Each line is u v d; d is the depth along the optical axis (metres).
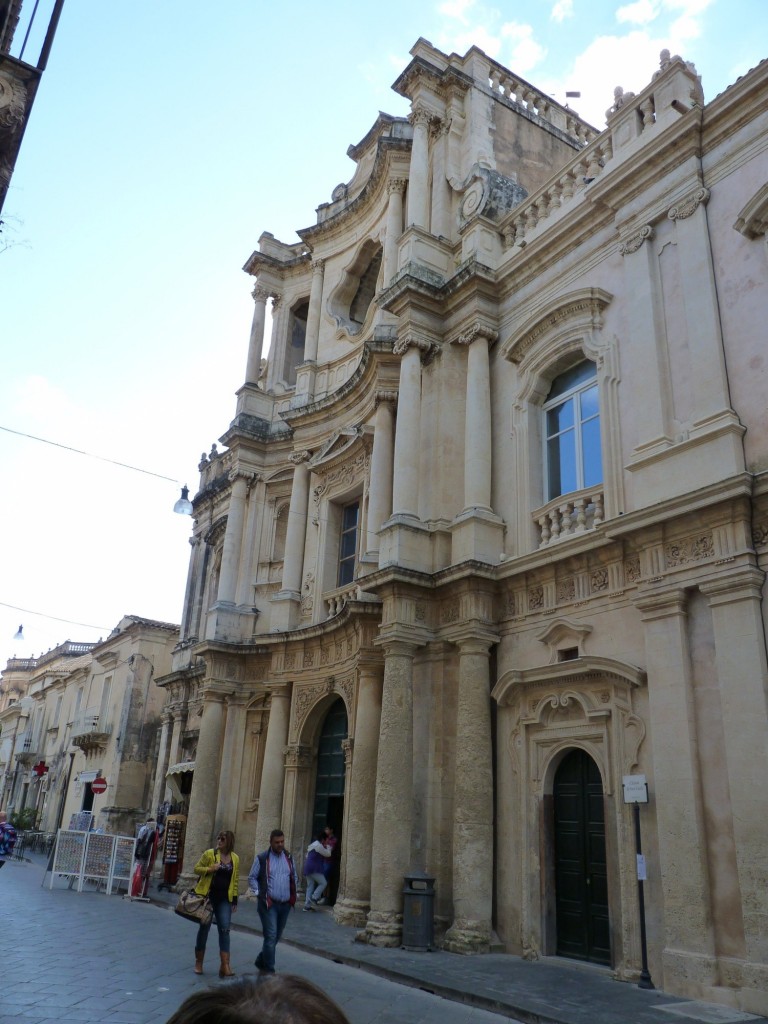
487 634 14.26
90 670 43.41
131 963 10.75
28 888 19.42
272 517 24.86
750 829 9.68
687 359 12.41
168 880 20.94
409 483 16.09
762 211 11.80
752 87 12.33
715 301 12.20
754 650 10.19
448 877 13.61
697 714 10.76
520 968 11.44
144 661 36.47
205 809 21.36
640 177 13.81
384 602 15.27
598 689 12.40
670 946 10.15
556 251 15.63
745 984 9.28
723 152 12.77
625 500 12.95
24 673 71.88
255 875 10.23
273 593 23.86
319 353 24.59
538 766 13.20
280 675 20.89
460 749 13.63
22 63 8.30
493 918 13.06
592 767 12.52
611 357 13.75
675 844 10.42
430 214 19.20
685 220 12.95
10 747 57.28
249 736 22.45
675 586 11.25
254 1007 1.40
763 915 9.31
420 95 19.77
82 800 38.75
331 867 18.08
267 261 27.33
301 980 1.56
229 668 22.88
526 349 15.82
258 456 25.44
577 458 14.52
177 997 8.91
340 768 19.05
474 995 9.59
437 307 17.42
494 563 14.82
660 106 14.26
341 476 21.59
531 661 13.70
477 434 15.77
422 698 14.91
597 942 11.73
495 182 18.14
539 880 12.66
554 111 21.67
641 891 10.70
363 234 24.09
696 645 11.01
